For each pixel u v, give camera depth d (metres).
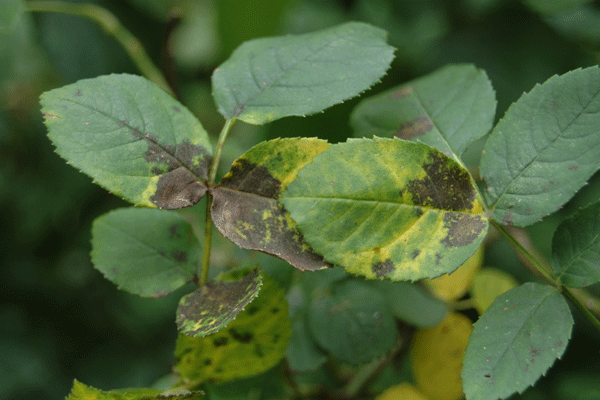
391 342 0.48
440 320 0.48
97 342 1.05
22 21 0.76
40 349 1.01
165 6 0.80
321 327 0.48
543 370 0.42
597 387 0.72
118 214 0.45
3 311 1.02
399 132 0.46
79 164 0.42
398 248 0.42
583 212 0.43
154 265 0.45
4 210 0.94
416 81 0.47
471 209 0.43
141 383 1.00
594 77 0.43
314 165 0.42
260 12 0.69
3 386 0.95
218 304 0.43
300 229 0.42
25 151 0.89
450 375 0.49
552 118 0.43
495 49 0.71
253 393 0.49
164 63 0.51
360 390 0.51
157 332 1.05
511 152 0.43
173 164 0.43
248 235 0.43
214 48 0.83
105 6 0.75
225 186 0.43
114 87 0.43
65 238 0.96
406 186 0.43
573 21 0.67
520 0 0.69
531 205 0.43
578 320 0.75
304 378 0.52
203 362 0.45
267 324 0.44
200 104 0.89
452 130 0.45
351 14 0.83
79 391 0.43
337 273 0.49
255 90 0.44
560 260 0.43
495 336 0.42
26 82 0.87
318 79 0.44
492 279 0.50
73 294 1.03
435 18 0.76
